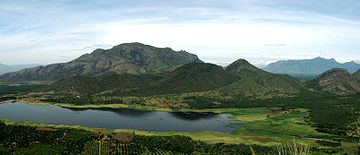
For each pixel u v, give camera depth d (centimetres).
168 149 15650
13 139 15675
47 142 15812
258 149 15475
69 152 14462
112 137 17788
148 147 15900
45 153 14012
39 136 16725
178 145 16138
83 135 17612
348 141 17638
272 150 15138
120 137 17875
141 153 14838
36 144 15350
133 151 15062
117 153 14575
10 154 13425
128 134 18788
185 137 18275
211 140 17975
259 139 18512
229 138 18625
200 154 14875
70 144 15700
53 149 14688
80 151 14700
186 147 15862
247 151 15112
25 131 17438
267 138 18838
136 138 17688
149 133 19438
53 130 18500
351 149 15550
